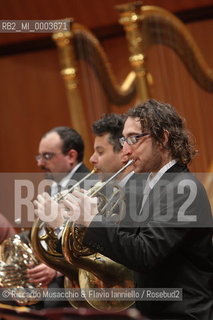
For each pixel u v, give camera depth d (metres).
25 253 10.57
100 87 16.06
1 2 19.62
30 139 20.70
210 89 15.22
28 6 19.56
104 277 8.88
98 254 8.86
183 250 7.94
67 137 12.08
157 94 15.95
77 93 15.55
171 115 8.27
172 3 18.27
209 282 7.97
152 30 14.54
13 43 20.25
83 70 16.19
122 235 7.92
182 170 8.16
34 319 6.03
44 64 20.30
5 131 20.86
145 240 7.75
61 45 15.45
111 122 10.27
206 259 8.00
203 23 18.16
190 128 15.55
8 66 20.58
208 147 15.40
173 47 14.88
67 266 9.49
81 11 19.23
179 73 15.60
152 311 8.01
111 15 19.03
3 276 10.34
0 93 20.77
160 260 7.68
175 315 7.87
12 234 11.88
